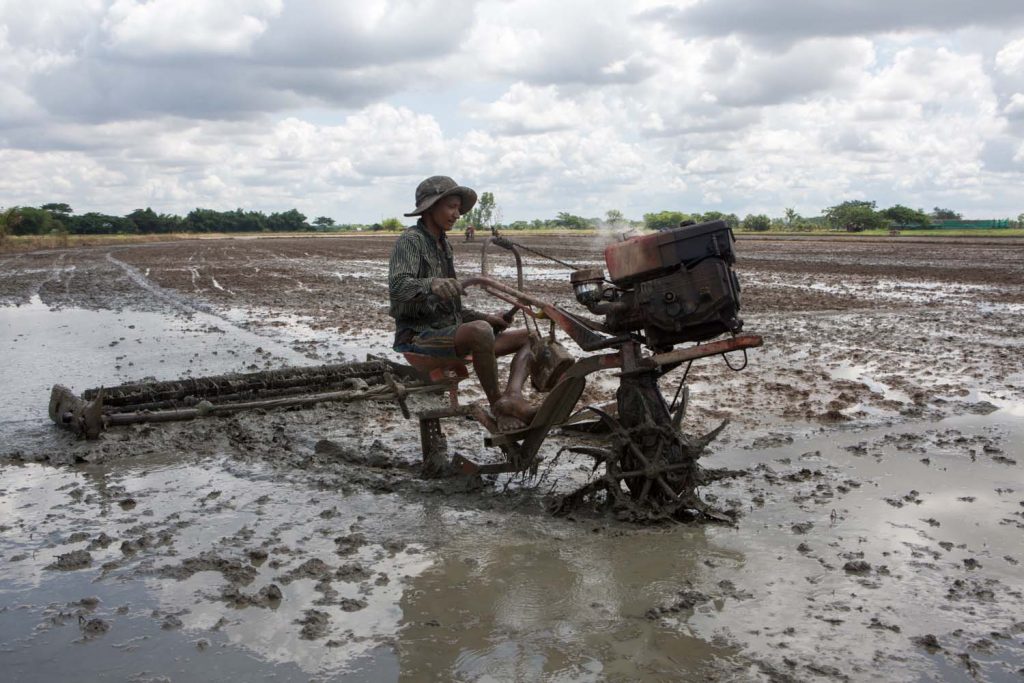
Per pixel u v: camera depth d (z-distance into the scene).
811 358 9.57
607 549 4.21
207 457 6.12
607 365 4.62
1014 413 6.75
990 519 4.46
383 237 97.50
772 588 3.70
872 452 5.75
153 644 3.34
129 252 51.38
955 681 2.93
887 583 3.72
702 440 4.69
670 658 3.13
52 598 3.80
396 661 3.17
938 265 27.31
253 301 18.38
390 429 6.88
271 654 3.24
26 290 22.17
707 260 4.15
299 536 4.51
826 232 83.69
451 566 4.05
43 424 7.10
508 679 3.02
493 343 4.94
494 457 5.95
